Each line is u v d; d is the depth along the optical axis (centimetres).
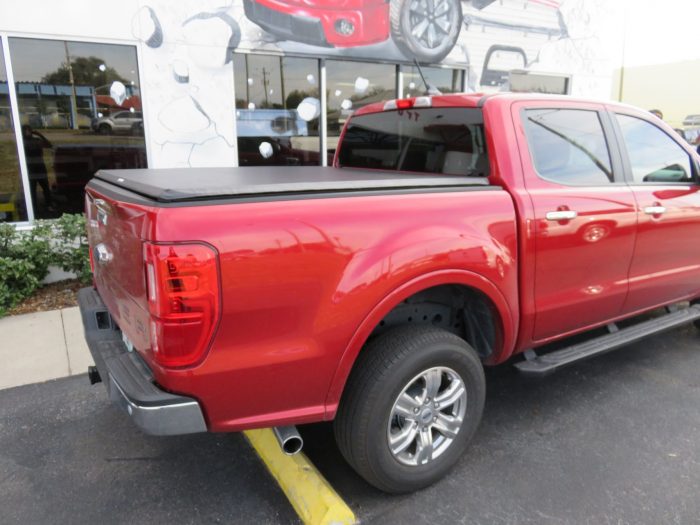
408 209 236
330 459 289
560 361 305
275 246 200
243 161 693
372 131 377
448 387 263
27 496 263
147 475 280
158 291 186
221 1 632
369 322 223
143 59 604
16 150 573
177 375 193
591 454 293
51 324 487
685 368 402
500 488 265
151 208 190
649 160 360
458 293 285
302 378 215
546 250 286
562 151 306
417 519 244
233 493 266
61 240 574
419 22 768
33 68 564
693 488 264
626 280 340
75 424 329
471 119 293
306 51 696
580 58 950
